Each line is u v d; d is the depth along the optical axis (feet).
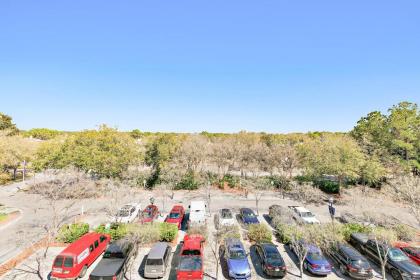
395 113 125.29
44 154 113.39
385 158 114.11
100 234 55.57
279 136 184.55
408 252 53.47
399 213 80.43
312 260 48.14
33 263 49.83
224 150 130.00
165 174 110.32
